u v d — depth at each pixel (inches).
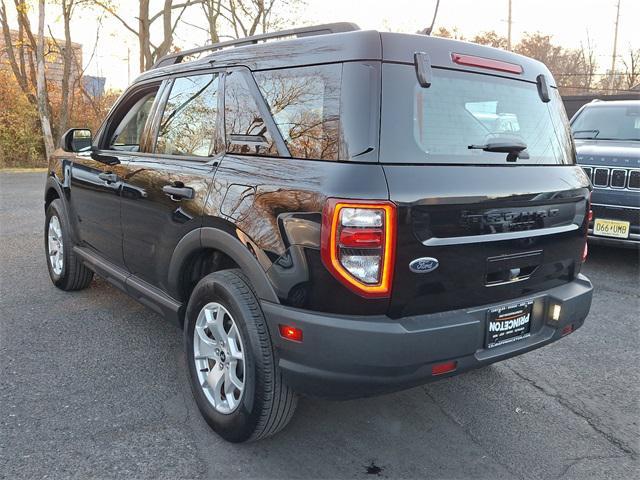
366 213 87.6
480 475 104.7
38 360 146.5
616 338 172.9
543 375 147.8
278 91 107.8
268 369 101.1
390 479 102.6
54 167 197.5
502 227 101.8
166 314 136.1
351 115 92.8
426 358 92.5
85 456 106.0
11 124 726.5
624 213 229.8
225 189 110.6
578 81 1672.0
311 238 91.5
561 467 108.0
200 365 119.0
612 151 236.8
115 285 161.5
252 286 105.6
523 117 116.1
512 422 124.0
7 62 804.0
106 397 128.6
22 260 244.1
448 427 121.3
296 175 97.0
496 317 103.7
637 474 106.2
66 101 788.6
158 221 132.6
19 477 99.3
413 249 90.6
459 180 96.0
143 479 100.3
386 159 91.7
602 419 126.3
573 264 121.3
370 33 96.0
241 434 107.5
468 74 106.7
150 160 140.8
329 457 108.9
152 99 151.4
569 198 115.3
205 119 126.2
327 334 90.7
